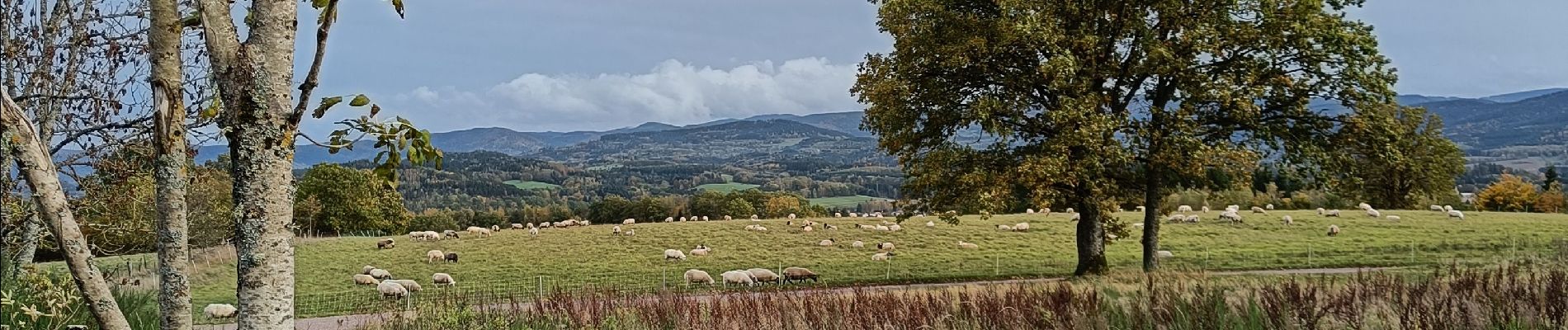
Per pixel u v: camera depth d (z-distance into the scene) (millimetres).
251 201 2887
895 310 9812
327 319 17859
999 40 20703
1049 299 9758
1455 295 8375
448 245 47688
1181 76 21328
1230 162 20766
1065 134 19812
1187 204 68625
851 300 11031
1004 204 20984
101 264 22359
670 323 10562
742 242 45938
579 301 11867
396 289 24656
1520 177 81250
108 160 7195
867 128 24922
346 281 33062
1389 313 8008
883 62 23516
